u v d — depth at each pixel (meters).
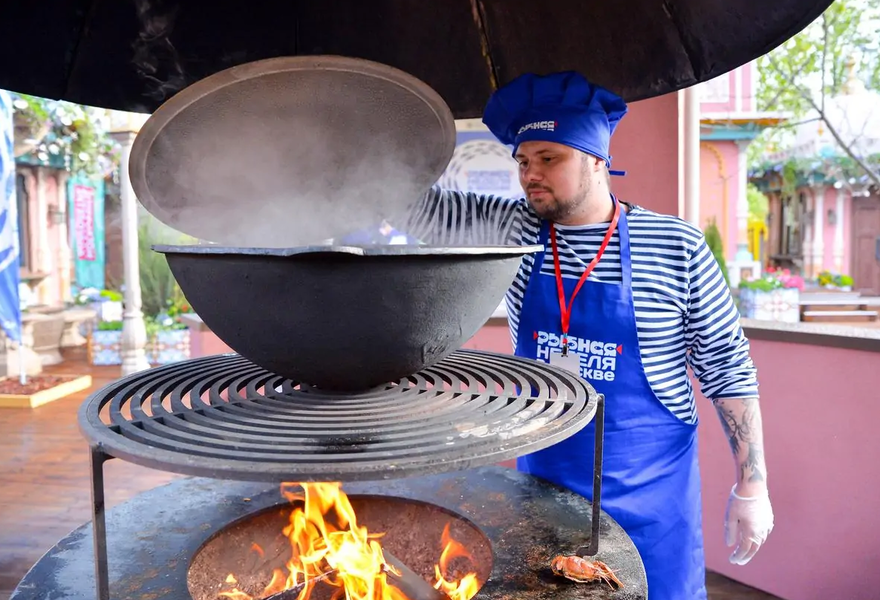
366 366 0.91
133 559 1.03
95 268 9.51
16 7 1.29
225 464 0.70
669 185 2.68
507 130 1.48
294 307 0.84
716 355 1.45
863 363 2.03
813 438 2.16
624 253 1.42
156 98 1.55
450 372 1.17
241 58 1.58
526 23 1.59
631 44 1.50
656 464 1.43
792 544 2.24
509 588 0.95
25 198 7.86
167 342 6.18
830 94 5.60
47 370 6.21
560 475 1.44
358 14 1.59
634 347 1.41
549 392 1.04
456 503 1.23
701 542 1.54
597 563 0.99
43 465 3.50
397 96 1.38
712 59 1.39
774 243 14.96
